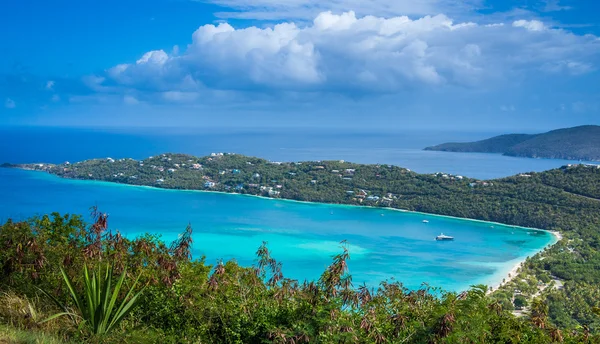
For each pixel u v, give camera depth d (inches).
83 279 357.1
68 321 334.0
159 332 352.8
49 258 394.0
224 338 376.5
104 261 407.8
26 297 352.5
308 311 355.3
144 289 380.8
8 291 363.9
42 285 373.4
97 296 322.7
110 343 311.6
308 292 369.1
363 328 343.0
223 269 405.7
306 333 329.1
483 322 368.8
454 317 343.0
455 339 336.2
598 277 3011.8
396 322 359.9
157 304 378.0
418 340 346.0
